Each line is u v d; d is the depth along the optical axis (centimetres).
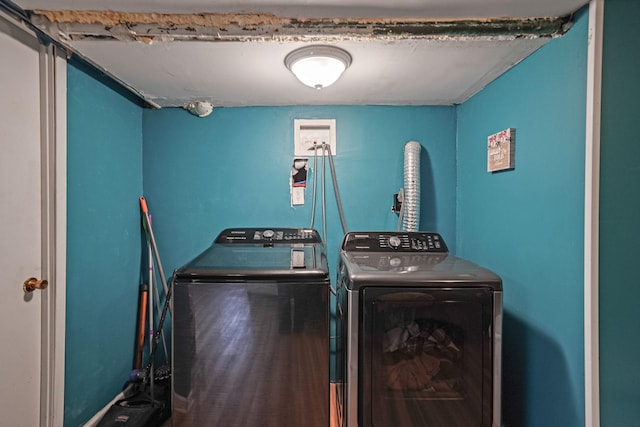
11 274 127
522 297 151
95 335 172
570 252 120
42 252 142
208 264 131
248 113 224
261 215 226
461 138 218
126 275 203
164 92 197
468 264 140
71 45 139
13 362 128
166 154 224
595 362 110
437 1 109
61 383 147
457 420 122
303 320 120
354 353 120
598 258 110
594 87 109
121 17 117
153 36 127
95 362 172
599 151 109
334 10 113
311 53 144
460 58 152
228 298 120
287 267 126
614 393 110
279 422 121
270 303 120
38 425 139
